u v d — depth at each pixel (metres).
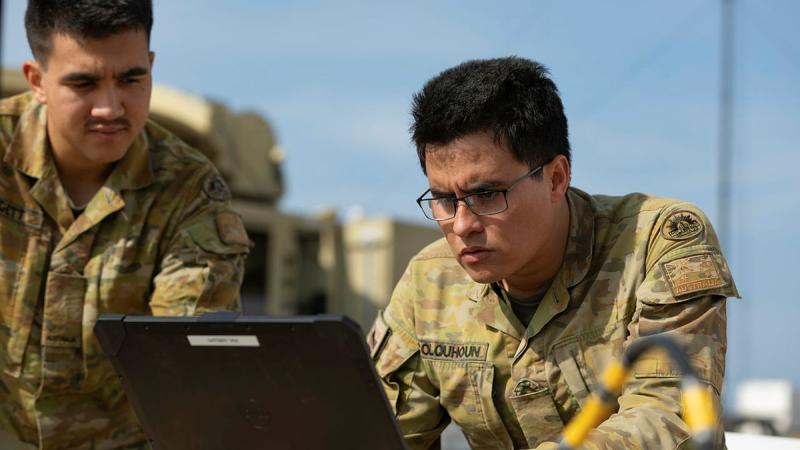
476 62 3.58
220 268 4.56
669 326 3.53
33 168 4.64
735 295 3.61
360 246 18.42
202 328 2.95
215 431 3.15
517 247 3.53
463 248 3.55
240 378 3.01
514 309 4.02
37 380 4.67
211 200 4.71
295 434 3.03
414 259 4.29
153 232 4.66
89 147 4.34
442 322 4.11
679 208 3.80
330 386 2.90
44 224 4.68
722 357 3.51
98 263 4.64
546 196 3.60
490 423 4.05
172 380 3.12
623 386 3.56
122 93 4.27
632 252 3.80
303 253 18.86
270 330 2.87
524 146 3.49
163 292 4.56
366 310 18.09
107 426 4.76
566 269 3.85
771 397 16.86
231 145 17.17
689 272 3.58
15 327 4.66
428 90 3.55
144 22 4.27
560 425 3.88
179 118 15.90
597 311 3.82
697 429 2.13
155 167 4.72
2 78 14.25
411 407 4.18
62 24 4.16
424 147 3.55
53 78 4.26
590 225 3.90
